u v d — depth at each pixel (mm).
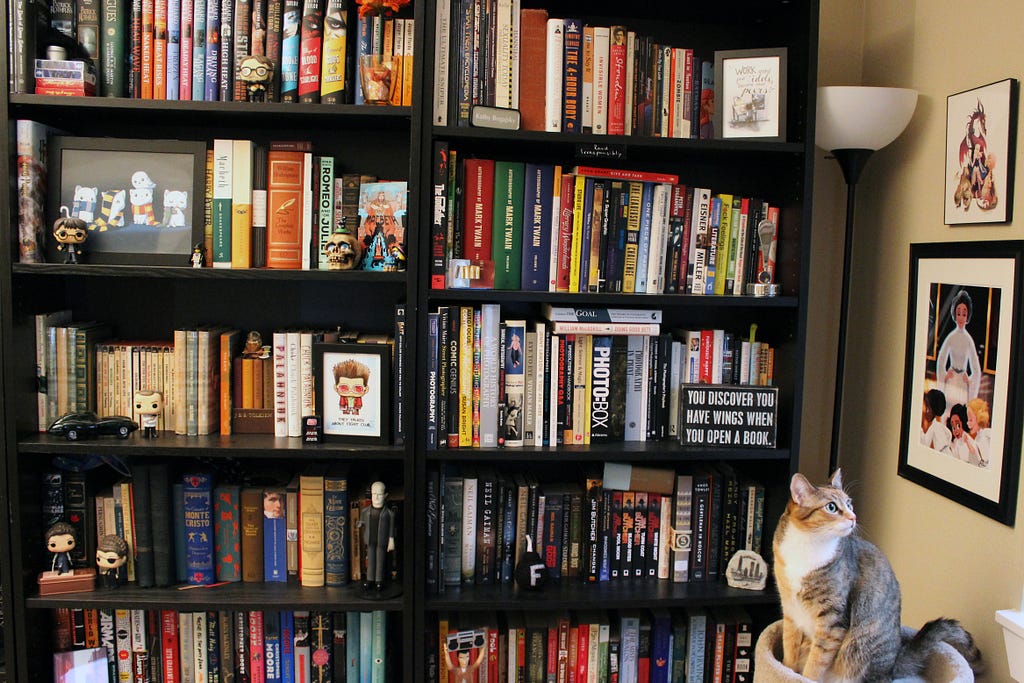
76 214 1756
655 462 1999
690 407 1834
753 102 1790
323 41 1723
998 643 1554
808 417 2139
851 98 1734
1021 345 1480
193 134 1930
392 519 1780
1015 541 1512
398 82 1746
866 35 2047
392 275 1697
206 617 1835
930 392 1742
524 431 1822
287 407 1823
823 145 1837
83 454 1779
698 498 1876
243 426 1848
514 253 1797
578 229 1805
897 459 1879
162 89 1732
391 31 1734
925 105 1799
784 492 1834
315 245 1804
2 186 1636
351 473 2049
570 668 1883
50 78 1672
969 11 1655
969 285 1620
